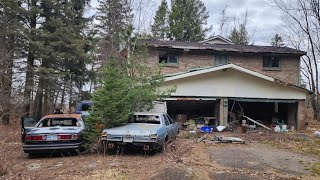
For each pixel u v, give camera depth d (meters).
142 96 12.78
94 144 10.82
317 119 29.53
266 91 21.00
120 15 26.33
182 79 19.92
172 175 7.39
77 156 10.27
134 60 15.57
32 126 11.09
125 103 11.33
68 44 24.66
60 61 25.16
